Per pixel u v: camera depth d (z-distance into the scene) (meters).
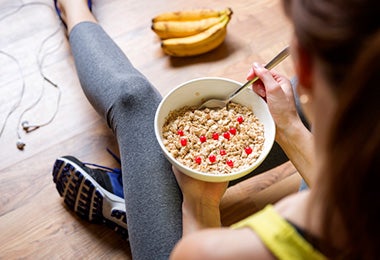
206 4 1.49
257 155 0.90
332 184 0.34
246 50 1.41
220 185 0.90
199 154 0.92
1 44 1.42
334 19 0.31
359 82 0.30
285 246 0.42
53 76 1.36
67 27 1.34
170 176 0.94
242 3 1.49
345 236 0.37
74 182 1.10
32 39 1.43
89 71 1.14
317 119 0.37
